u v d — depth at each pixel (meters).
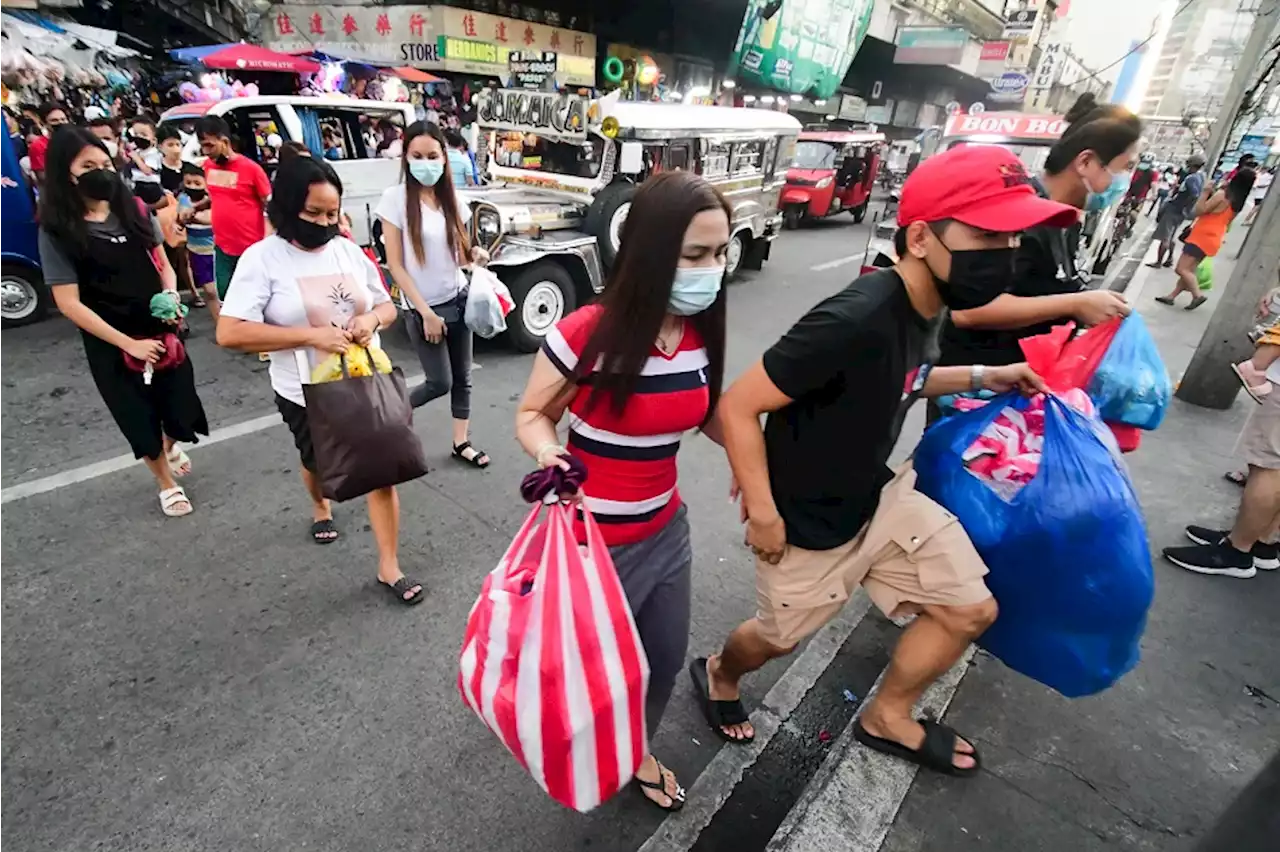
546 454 1.36
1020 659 1.93
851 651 2.67
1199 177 9.91
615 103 5.68
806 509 1.70
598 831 1.89
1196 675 2.51
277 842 1.79
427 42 13.47
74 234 2.58
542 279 5.43
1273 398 2.83
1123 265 10.85
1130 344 2.44
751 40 16.86
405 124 7.38
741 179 7.88
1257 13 15.09
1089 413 1.95
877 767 2.04
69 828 1.80
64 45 10.62
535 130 6.16
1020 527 1.72
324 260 2.38
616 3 16.06
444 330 3.34
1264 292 4.78
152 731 2.10
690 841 1.88
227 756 2.03
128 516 3.19
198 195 5.91
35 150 6.49
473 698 1.42
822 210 13.32
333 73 10.62
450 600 2.76
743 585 3.00
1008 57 30.69
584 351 1.40
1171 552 3.18
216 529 3.12
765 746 2.21
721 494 3.75
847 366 1.44
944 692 2.36
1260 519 2.97
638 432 1.49
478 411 4.50
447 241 3.39
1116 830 1.90
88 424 4.05
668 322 1.47
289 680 2.32
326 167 2.26
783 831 1.85
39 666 2.31
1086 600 1.74
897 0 23.72
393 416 2.37
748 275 9.07
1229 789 2.05
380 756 2.06
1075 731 2.23
